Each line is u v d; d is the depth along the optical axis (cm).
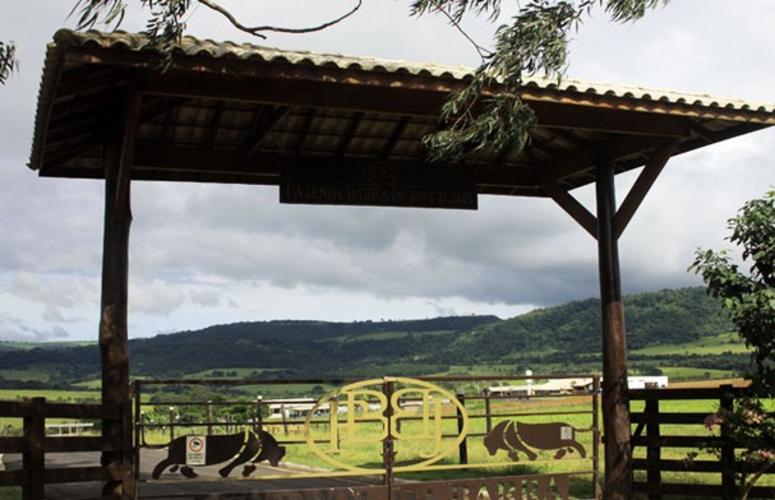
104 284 817
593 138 1047
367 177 1067
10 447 634
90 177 1064
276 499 841
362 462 1390
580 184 1225
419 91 830
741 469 925
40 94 712
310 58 749
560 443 973
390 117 994
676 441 977
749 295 863
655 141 991
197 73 739
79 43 660
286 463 1463
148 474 1359
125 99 775
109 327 811
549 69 647
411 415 898
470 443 1627
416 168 1088
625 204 1018
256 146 1002
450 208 1097
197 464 824
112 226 821
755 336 870
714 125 991
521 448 952
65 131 859
